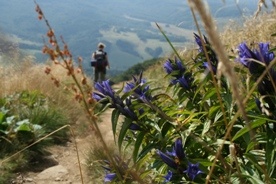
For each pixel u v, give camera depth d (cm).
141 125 181
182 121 193
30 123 610
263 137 156
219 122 183
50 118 690
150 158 216
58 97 803
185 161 164
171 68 215
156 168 187
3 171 493
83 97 121
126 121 175
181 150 164
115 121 173
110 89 176
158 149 179
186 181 157
